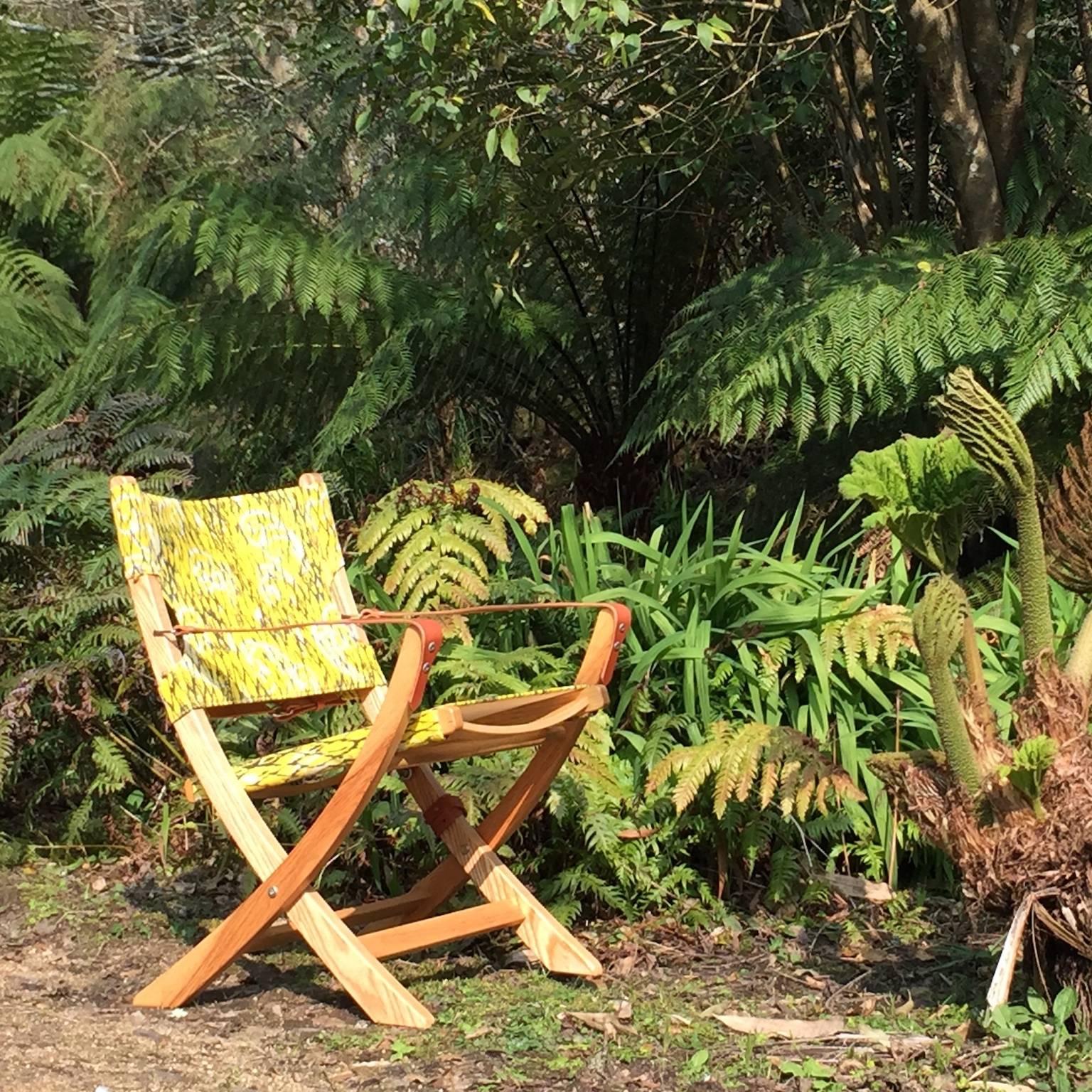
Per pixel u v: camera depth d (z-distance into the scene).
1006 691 3.19
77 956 2.79
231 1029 2.34
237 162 6.05
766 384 4.01
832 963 2.67
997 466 2.09
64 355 6.43
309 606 2.89
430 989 2.54
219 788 2.48
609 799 3.02
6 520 3.58
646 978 2.59
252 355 5.11
